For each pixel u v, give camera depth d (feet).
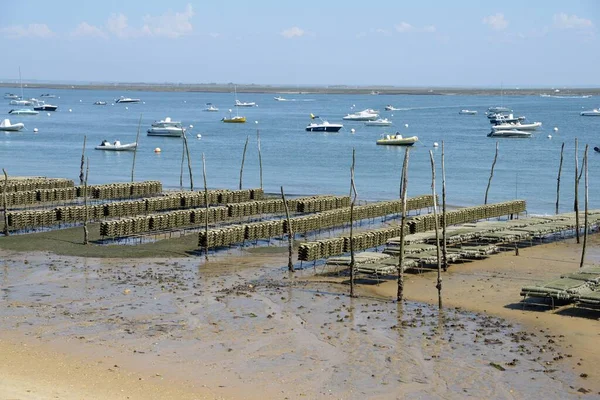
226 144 629.92
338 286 182.09
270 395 112.98
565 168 460.96
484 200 344.90
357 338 140.15
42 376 116.47
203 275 192.65
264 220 279.49
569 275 175.11
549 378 120.98
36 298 166.09
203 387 115.44
